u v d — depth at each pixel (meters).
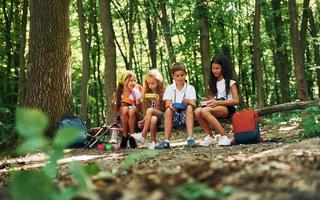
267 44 24.53
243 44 28.45
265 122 13.27
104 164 5.86
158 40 28.39
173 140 11.22
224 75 8.56
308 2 21.67
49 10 10.42
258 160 4.13
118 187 3.20
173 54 18.66
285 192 2.61
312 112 7.71
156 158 6.03
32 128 2.34
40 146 2.39
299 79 17.05
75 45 26.73
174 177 3.43
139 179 3.50
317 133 7.59
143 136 8.69
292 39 17.20
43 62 10.39
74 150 9.18
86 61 16.59
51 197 2.47
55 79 10.41
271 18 22.95
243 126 7.86
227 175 3.35
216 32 18.89
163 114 8.72
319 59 25.81
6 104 20.83
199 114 8.18
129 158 3.54
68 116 9.66
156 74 8.88
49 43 10.41
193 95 8.45
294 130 10.43
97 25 25.81
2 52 21.50
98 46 26.39
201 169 3.72
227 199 2.59
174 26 17.55
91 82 28.39
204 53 16.09
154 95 8.85
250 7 24.69
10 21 21.72
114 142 9.23
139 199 2.74
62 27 10.51
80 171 2.74
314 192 2.52
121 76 9.37
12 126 17.12
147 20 25.58
